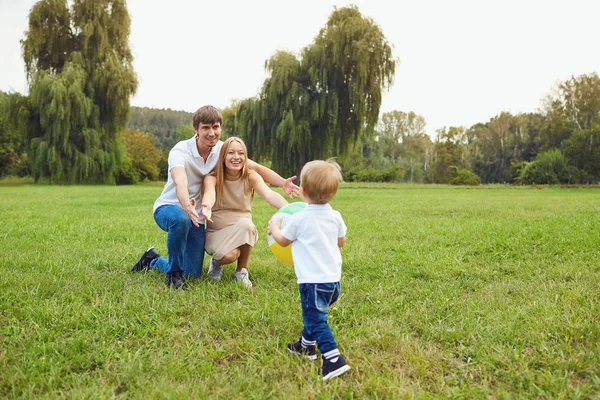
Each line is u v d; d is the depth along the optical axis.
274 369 2.52
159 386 2.28
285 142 28.34
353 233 7.27
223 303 3.52
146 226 7.96
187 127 91.38
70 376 2.41
